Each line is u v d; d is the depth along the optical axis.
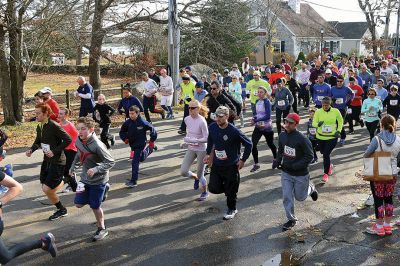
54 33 17.20
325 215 7.45
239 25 27.06
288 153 6.80
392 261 5.82
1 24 14.85
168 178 9.72
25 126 15.74
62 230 6.95
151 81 16.16
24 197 8.51
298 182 6.85
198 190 8.88
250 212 7.65
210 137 7.23
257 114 10.07
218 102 9.65
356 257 5.93
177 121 16.95
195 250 6.19
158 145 12.98
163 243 6.44
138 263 5.82
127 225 7.12
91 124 6.43
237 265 5.74
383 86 14.98
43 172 7.38
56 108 9.94
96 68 23.06
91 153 6.41
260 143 13.21
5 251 4.82
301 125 15.77
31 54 18.33
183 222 7.24
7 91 15.70
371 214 7.47
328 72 16.97
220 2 25.12
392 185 6.56
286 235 6.66
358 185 9.09
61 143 7.18
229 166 7.16
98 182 6.43
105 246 6.36
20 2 14.91
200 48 26.66
